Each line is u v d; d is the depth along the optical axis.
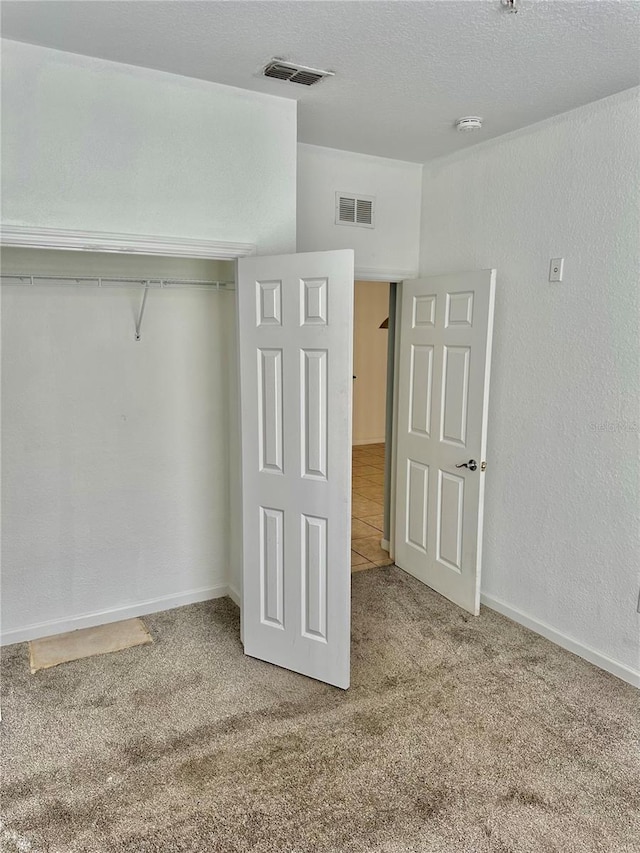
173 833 1.84
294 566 2.65
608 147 2.58
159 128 2.47
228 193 2.66
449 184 3.52
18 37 2.13
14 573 2.92
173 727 2.35
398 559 4.05
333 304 2.37
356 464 7.41
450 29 1.99
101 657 2.86
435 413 3.55
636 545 2.60
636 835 1.85
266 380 2.61
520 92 2.54
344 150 3.43
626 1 1.79
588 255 2.71
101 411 3.02
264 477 2.68
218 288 3.12
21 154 2.24
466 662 2.85
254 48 2.18
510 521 3.26
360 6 1.85
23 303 2.75
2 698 2.52
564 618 2.98
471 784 2.05
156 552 3.29
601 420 2.71
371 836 1.84
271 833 1.85
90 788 2.03
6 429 2.79
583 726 2.38
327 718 2.41
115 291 2.96
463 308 3.27
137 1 1.84
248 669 2.77
